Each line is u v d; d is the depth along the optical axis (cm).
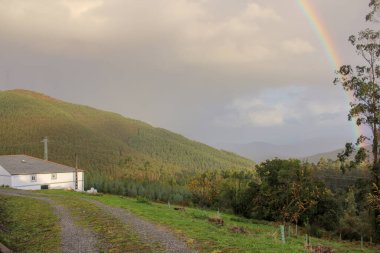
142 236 2238
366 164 4934
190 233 2331
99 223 2720
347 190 6625
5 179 8238
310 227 5416
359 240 5225
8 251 1873
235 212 7844
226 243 2042
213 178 10306
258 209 6625
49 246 2042
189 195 10662
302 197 5050
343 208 6356
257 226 4781
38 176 8612
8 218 2897
